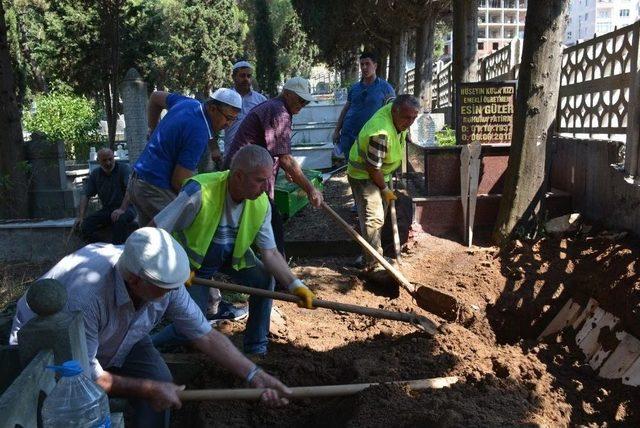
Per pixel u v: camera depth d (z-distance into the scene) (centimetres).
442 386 379
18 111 1012
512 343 551
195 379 422
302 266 694
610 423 400
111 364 318
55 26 1540
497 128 715
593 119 668
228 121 473
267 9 3494
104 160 741
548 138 646
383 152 580
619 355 455
